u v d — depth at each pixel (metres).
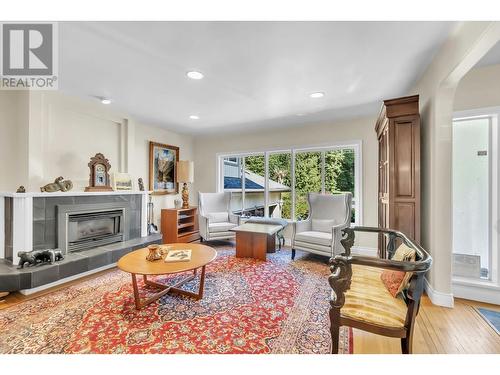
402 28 1.65
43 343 1.64
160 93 2.89
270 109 3.48
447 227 2.14
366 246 3.88
